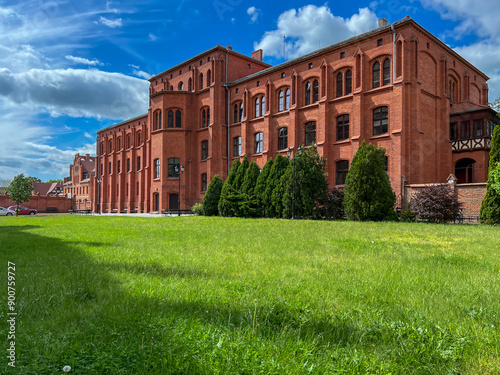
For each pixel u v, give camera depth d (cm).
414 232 1245
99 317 341
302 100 3180
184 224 1780
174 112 4212
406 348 283
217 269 580
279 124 3356
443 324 339
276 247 850
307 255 729
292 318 348
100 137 6494
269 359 259
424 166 2562
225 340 284
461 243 959
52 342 280
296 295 425
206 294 426
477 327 331
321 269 584
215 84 3881
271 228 1440
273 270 571
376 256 727
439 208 1889
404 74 2464
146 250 799
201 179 4081
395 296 434
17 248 844
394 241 992
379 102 2600
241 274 542
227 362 252
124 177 5628
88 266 593
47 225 1786
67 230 1422
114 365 246
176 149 4159
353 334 312
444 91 2750
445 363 270
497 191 1716
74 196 7562
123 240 1014
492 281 508
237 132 3825
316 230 1325
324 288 462
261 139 3553
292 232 1240
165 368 242
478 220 1917
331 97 2939
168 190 4128
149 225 1738
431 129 2662
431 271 576
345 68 2852
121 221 2161
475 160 2667
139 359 255
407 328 323
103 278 502
